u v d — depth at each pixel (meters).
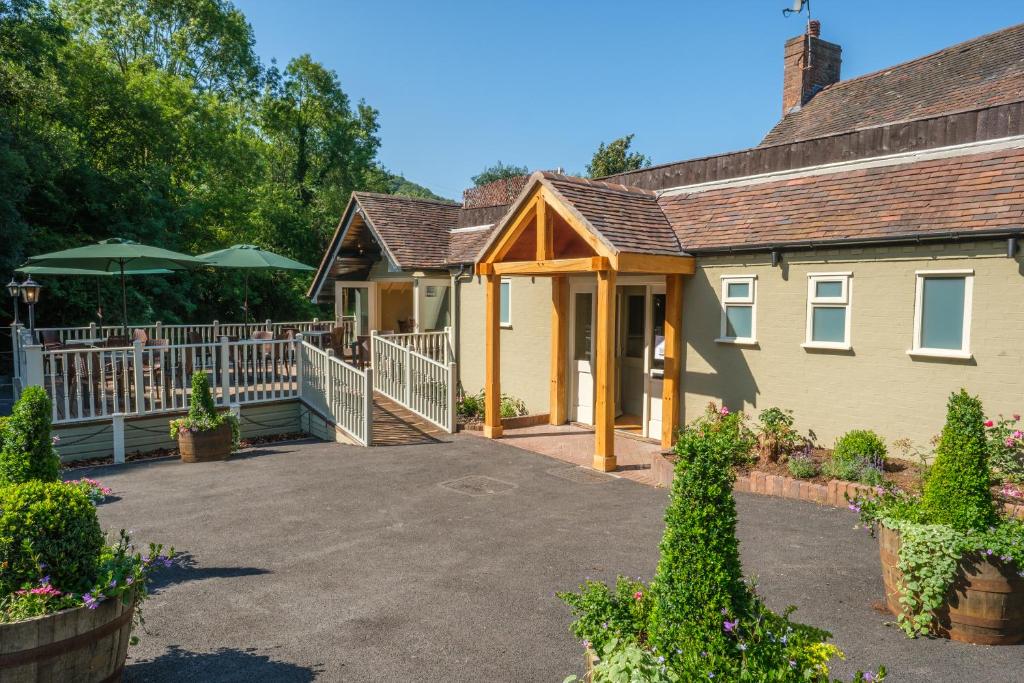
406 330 22.09
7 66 22.95
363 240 20.36
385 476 10.17
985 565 4.80
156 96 32.81
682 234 11.66
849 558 6.68
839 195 10.27
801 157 11.24
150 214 27.91
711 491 3.64
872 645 4.92
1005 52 14.92
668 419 11.72
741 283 10.81
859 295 9.48
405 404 14.67
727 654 3.47
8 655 3.62
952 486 5.02
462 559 6.77
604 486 9.62
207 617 5.46
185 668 4.66
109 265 16.56
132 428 12.26
